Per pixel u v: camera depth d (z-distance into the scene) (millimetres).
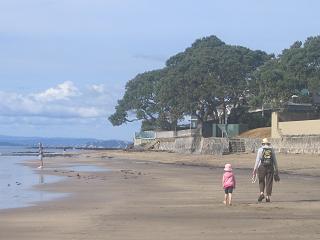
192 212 16719
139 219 15188
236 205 18469
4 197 23359
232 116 88812
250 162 56188
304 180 32938
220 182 31719
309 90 70688
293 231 12375
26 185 30359
